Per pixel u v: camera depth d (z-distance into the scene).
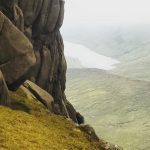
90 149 37.28
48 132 37.31
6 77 46.84
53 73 83.56
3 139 29.66
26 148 29.45
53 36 81.44
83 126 44.97
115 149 41.19
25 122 37.50
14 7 61.41
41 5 74.06
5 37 47.00
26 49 48.69
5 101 42.72
